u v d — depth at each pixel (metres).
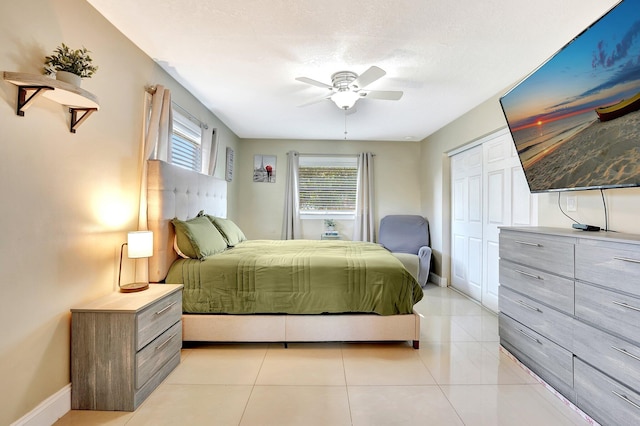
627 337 1.39
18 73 1.28
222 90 3.05
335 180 5.28
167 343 2.01
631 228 1.77
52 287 1.55
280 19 1.88
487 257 3.51
